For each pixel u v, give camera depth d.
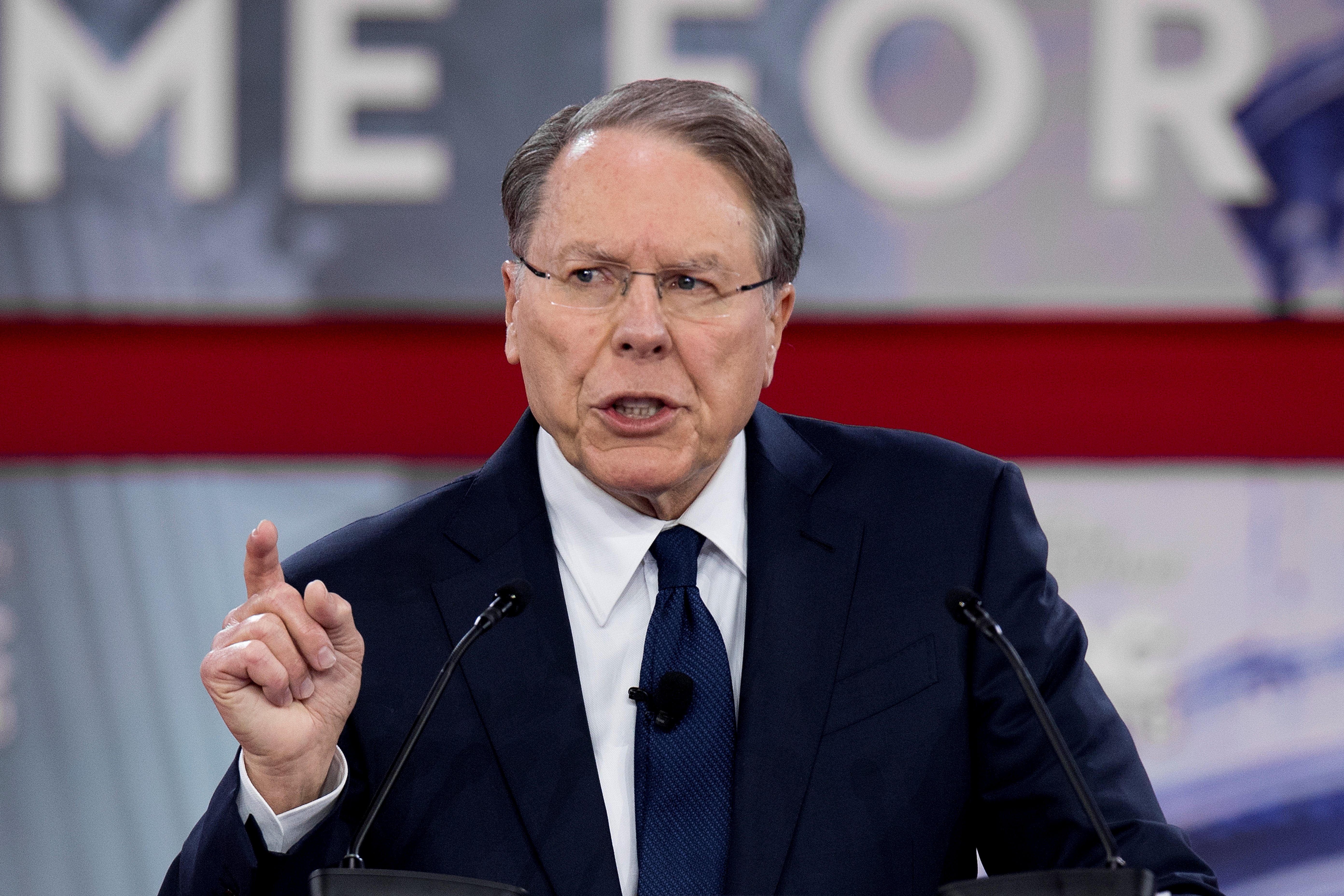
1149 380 12.72
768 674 5.42
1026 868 5.36
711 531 5.72
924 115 12.78
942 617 5.60
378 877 4.16
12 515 12.87
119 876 12.38
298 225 13.05
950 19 12.77
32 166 13.05
